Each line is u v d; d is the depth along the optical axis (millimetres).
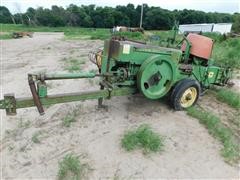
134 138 3480
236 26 34219
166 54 4094
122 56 3775
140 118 4270
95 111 4523
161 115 4391
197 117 4312
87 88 5820
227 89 5918
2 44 17906
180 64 4559
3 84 6648
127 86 4082
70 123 4137
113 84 3912
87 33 32719
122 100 4992
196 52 4848
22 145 3658
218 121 4203
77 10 72375
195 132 3875
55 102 3371
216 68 5219
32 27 59188
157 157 3266
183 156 3309
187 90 4484
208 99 5355
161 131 3861
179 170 3057
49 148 3531
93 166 3111
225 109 4902
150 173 2996
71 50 13648
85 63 9008
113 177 2934
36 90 3285
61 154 3389
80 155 3322
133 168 3070
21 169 3178
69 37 25875
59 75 3324
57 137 3771
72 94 3506
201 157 3305
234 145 3602
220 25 31484
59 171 3025
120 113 4449
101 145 3514
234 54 9656
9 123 4348
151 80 4031
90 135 3775
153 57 3861
